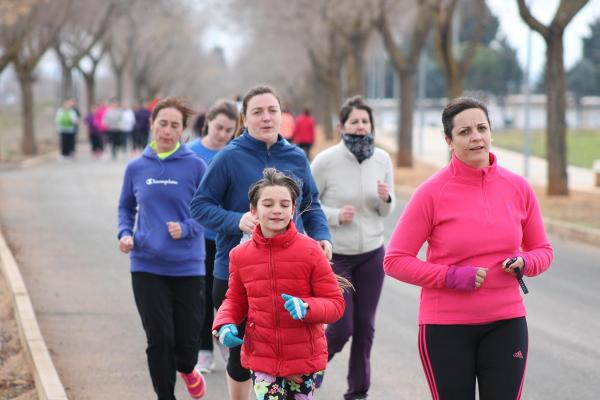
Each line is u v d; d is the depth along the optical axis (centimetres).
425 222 1068
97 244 3133
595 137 13300
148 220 1420
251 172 1282
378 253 1535
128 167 1454
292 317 1080
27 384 1642
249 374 1266
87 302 2264
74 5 9388
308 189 1312
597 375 1681
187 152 1452
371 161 1566
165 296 1405
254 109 1278
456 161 1065
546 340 1934
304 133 6875
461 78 5706
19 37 6581
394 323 2094
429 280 1039
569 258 3005
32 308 2006
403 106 6606
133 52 13862
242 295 1120
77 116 8106
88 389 1599
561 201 4328
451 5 5600
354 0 7512
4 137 11144
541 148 10075
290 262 1080
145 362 1767
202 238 1445
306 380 1117
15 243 3106
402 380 1662
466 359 1045
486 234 1046
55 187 5066
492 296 1042
